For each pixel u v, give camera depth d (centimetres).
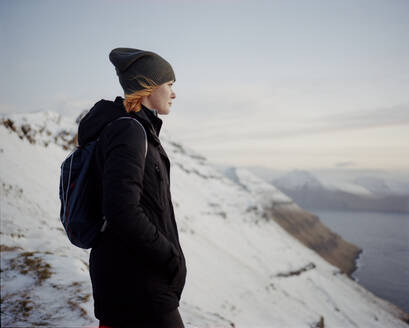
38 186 1812
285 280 6812
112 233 119
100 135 120
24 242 701
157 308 116
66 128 3525
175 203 8444
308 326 3538
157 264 115
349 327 5456
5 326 294
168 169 136
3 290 381
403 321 6881
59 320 309
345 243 18712
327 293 7012
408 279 12362
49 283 407
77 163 121
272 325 3177
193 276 3478
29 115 3309
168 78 130
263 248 8531
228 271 4700
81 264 507
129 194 105
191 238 5797
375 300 8125
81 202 119
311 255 10350
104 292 116
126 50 133
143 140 115
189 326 346
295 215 19350
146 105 131
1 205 1085
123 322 114
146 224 108
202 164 14225
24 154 2394
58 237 880
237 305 3219
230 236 8306
